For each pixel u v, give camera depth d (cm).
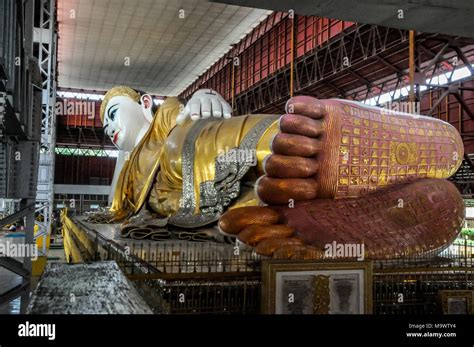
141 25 2286
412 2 456
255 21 2270
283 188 664
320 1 455
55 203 3609
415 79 1262
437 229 702
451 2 455
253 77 2381
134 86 3503
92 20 2230
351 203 691
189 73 3144
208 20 2231
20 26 490
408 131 748
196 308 496
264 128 848
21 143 693
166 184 1087
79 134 3706
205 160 917
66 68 3047
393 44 1424
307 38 1916
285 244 594
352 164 696
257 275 513
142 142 1298
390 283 568
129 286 217
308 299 497
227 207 861
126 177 1330
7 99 441
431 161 769
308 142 671
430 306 574
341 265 508
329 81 1909
